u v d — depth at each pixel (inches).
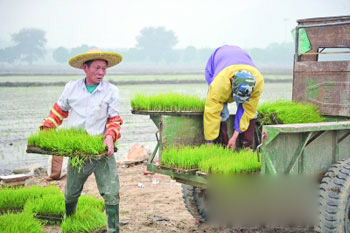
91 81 155.9
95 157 143.6
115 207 157.5
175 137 173.9
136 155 341.1
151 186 274.1
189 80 2618.1
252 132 193.3
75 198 171.0
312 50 231.9
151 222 201.2
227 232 186.9
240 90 169.6
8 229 164.7
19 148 411.5
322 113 222.8
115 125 153.9
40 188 231.0
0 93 1150.3
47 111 706.2
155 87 1534.2
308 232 177.8
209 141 181.2
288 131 130.5
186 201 193.8
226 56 188.5
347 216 141.6
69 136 149.4
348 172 141.7
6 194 216.2
